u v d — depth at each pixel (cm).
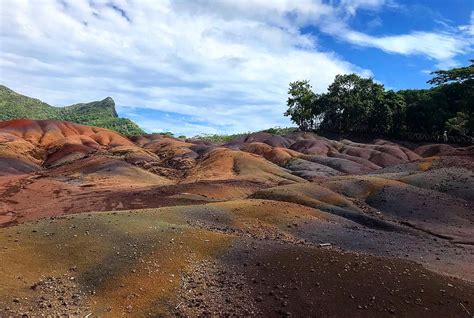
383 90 9325
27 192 3956
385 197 3030
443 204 2912
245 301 1253
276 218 2158
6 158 5819
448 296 1293
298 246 1633
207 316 1185
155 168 5794
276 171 5141
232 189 3894
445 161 4112
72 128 8406
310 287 1316
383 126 9050
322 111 9912
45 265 1348
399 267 1465
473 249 2100
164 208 2097
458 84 8819
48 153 6869
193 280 1346
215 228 1870
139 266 1378
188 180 4922
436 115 8369
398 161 6638
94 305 1198
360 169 5612
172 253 1473
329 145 7700
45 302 1170
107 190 4069
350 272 1398
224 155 5694
